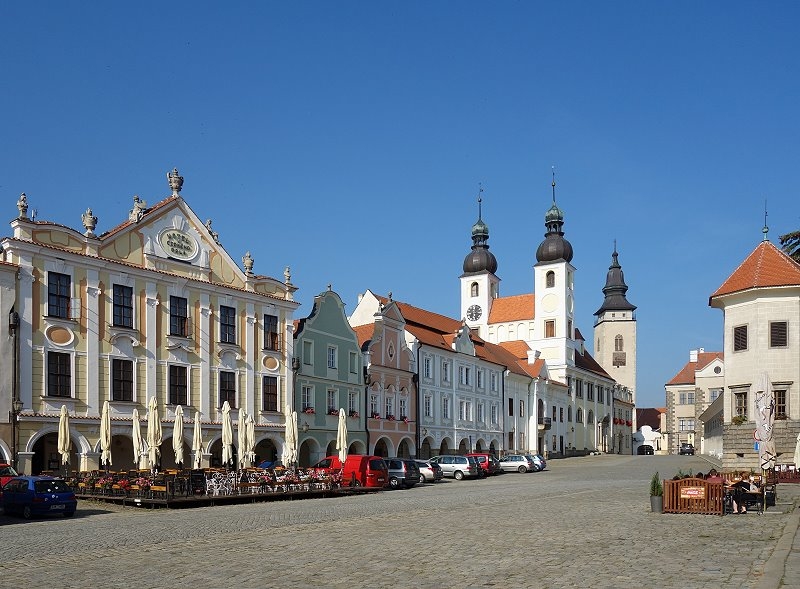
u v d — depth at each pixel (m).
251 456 46.00
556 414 112.44
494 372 92.06
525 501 35.41
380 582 15.16
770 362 52.66
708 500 27.33
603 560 17.38
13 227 41.41
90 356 43.94
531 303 126.69
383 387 69.25
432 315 86.75
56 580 15.80
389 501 36.94
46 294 42.16
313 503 36.66
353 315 82.31
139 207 48.06
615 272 166.88
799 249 63.75
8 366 39.94
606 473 68.38
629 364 163.00
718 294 55.81
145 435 46.28
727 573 15.52
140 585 15.18
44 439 44.03
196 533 23.61
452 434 80.88
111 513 32.19
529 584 14.78
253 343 54.06
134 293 46.75
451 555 18.36
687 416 142.00
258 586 14.91
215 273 52.31
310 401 59.56
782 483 45.12
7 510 30.64
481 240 133.12
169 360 48.31
